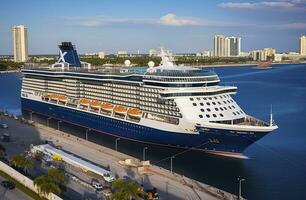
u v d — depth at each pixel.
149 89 117.94
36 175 89.38
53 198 73.50
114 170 92.50
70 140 122.38
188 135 108.44
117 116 128.12
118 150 117.88
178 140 111.00
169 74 114.88
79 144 117.25
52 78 164.00
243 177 95.50
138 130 119.94
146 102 119.31
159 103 115.00
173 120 110.94
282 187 89.31
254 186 90.00
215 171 99.25
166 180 86.00
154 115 116.56
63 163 98.19
